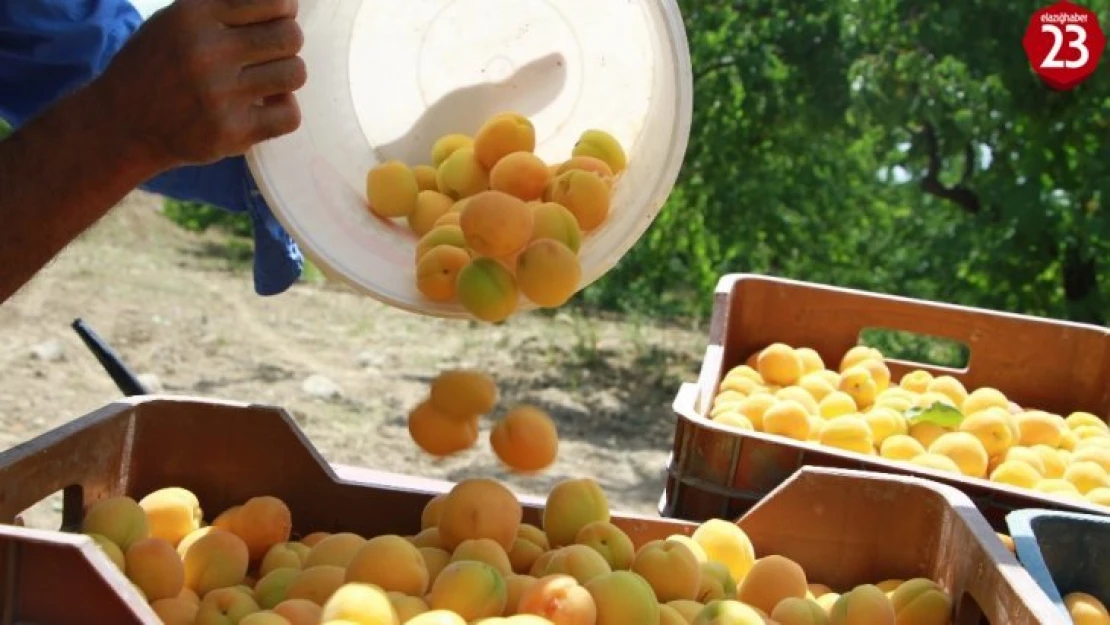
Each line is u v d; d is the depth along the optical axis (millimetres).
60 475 1878
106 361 2252
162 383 6484
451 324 8758
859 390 3023
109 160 1723
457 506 1860
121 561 1759
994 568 1688
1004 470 2607
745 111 7484
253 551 2023
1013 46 6621
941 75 6926
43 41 2537
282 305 8789
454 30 2244
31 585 1304
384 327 8469
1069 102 6625
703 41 7547
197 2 1631
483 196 1875
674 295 10211
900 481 2033
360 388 6840
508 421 1920
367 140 2240
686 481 2311
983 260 6980
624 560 1854
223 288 9156
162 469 2139
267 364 7141
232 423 2141
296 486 2145
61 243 1799
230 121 1645
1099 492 2514
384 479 2184
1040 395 3299
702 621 1656
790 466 2225
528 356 8008
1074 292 6918
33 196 1744
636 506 5266
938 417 2779
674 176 1948
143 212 11711
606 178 2080
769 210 7734
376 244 2035
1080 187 6672
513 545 1896
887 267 8109
